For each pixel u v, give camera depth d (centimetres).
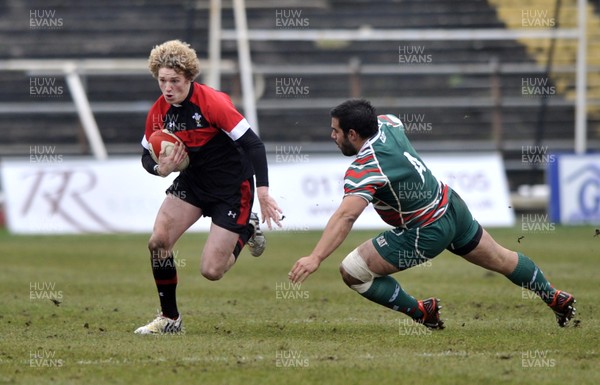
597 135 8544
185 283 3916
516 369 2009
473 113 8556
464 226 2459
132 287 3759
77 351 2239
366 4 9275
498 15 9150
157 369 2012
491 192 6881
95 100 8550
